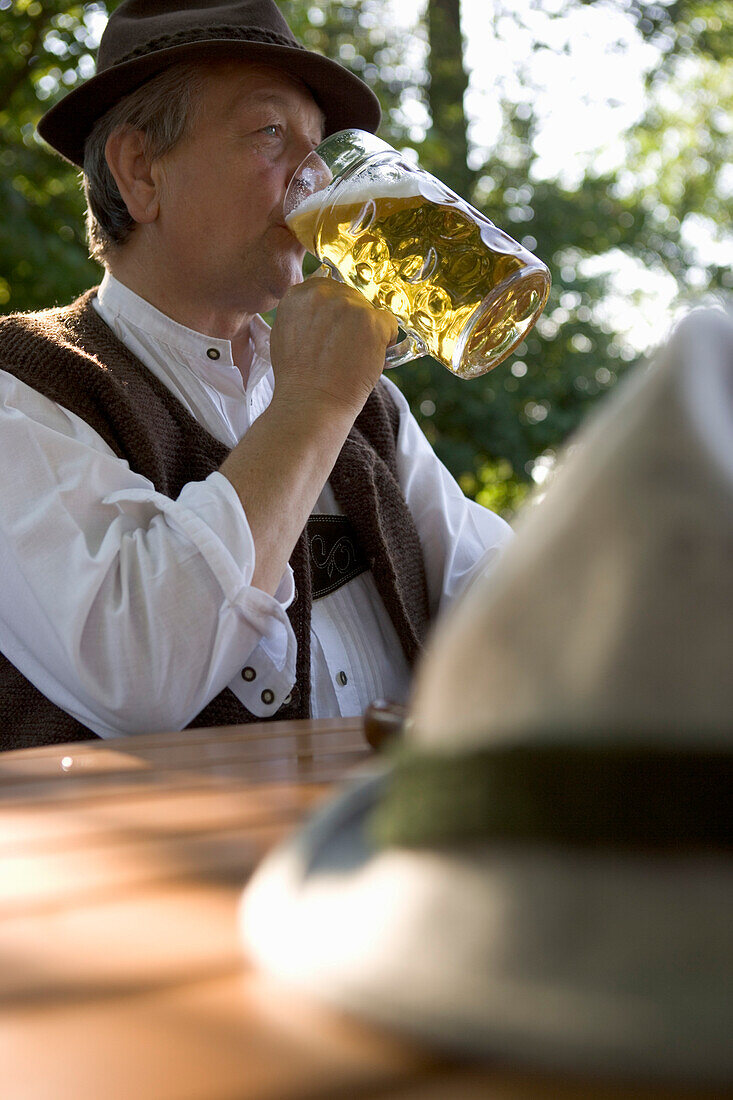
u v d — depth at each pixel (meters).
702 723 0.32
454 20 8.68
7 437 1.39
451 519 1.93
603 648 0.33
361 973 0.30
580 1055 0.26
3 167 5.21
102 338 1.64
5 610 1.37
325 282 1.50
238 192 1.66
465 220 1.37
